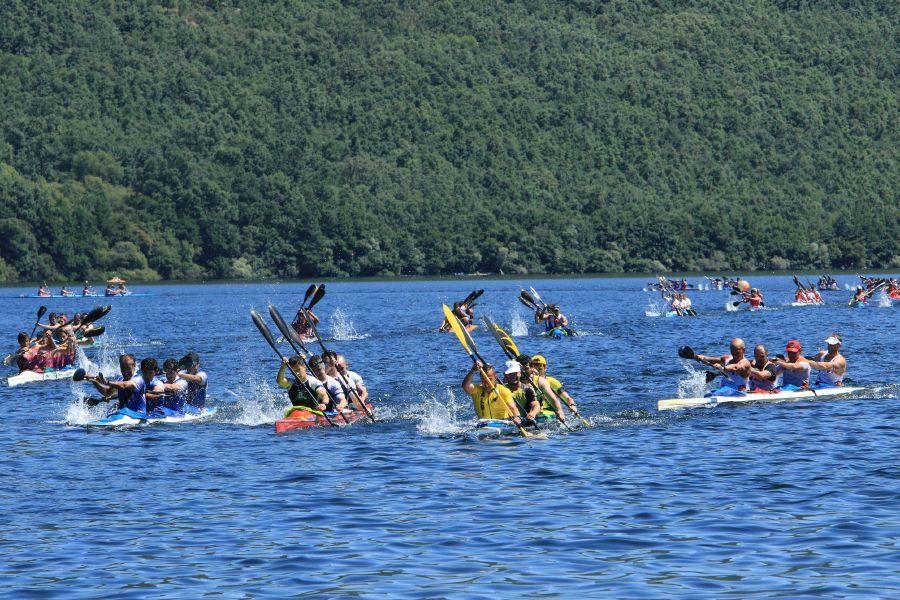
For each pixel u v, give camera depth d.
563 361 149.50
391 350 174.75
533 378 90.38
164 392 98.81
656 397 110.69
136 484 71.12
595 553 54.16
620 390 116.81
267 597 48.53
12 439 89.12
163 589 49.75
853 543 54.91
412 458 78.50
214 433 91.06
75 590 49.81
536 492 67.06
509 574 51.09
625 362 147.38
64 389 125.25
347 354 167.75
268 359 164.38
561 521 60.06
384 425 93.88
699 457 77.00
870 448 78.94
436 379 131.88
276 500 66.06
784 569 51.12
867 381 119.19
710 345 177.00
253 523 60.78
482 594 48.47
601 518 60.59
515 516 61.31
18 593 49.44
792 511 61.34
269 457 79.81
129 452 82.56
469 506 63.75
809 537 56.12
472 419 97.00
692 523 59.25
